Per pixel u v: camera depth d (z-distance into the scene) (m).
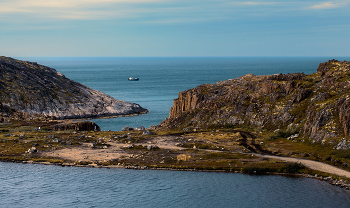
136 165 99.88
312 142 110.19
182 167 97.50
